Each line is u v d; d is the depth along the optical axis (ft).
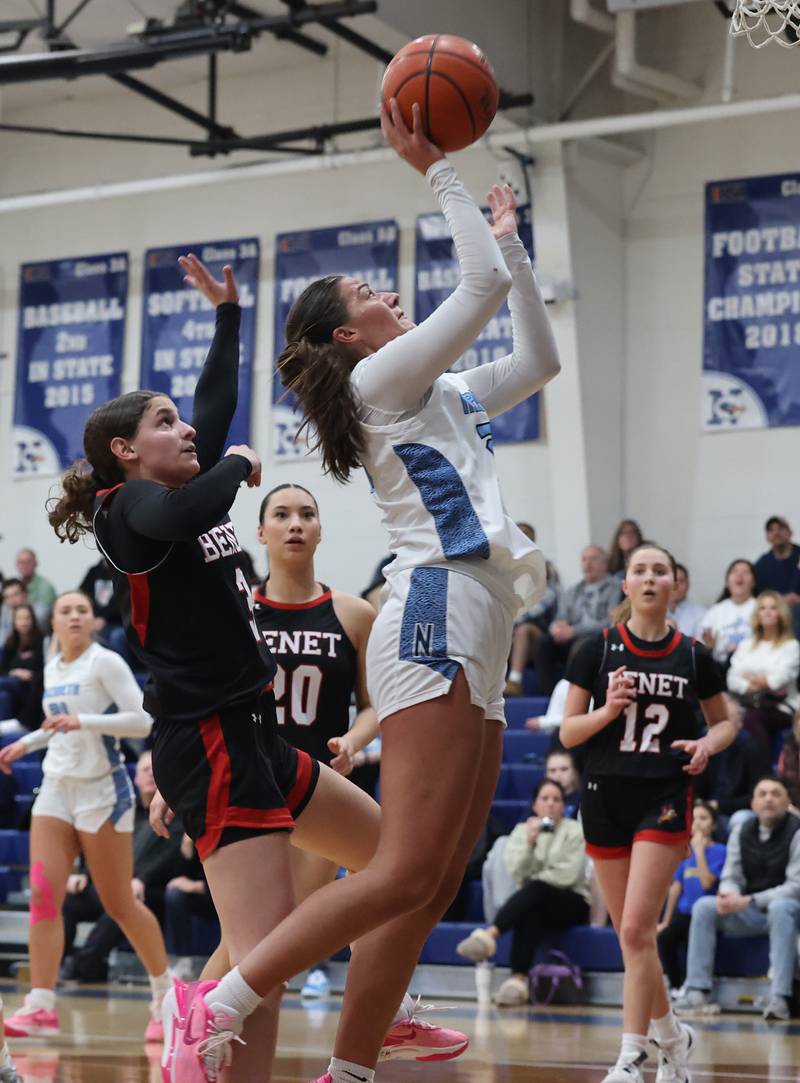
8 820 40.65
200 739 11.93
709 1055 22.04
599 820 18.80
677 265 47.03
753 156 46.14
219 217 52.60
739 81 45.62
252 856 11.73
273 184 51.83
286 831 11.96
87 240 54.65
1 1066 15.97
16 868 38.47
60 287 54.80
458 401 12.19
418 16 41.65
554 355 13.39
